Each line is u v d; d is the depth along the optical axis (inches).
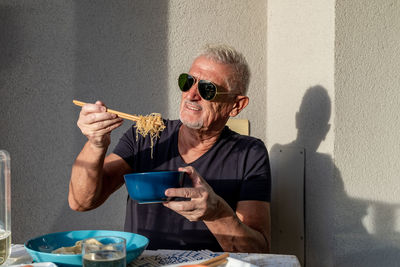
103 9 88.1
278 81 88.4
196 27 90.0
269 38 91.8
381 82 72.0
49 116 88.1
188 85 63.2
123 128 88.9
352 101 70.0
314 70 74.9
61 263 36.6
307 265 78.3
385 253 72.8
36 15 87.4
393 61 72.9
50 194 88.5
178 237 62.0
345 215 69.6
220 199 51.3
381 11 71.8
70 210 89.0
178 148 66.6
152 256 43.6
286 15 84.4
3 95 87.4
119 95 88.8
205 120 62.6
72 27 87.7
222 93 63.2
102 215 89.5
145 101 89.2
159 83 89.4
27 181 88.2
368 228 71.4
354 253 70.3
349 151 69.9
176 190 44.8
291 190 82.5
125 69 88.8
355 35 70.1
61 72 88.0
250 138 69.4
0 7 86.7
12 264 40.6
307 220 78.2
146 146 67.7
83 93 88.4
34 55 87.7
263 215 62.6
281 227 86.2
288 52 84.0
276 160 89.3
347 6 69.4
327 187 70.8
